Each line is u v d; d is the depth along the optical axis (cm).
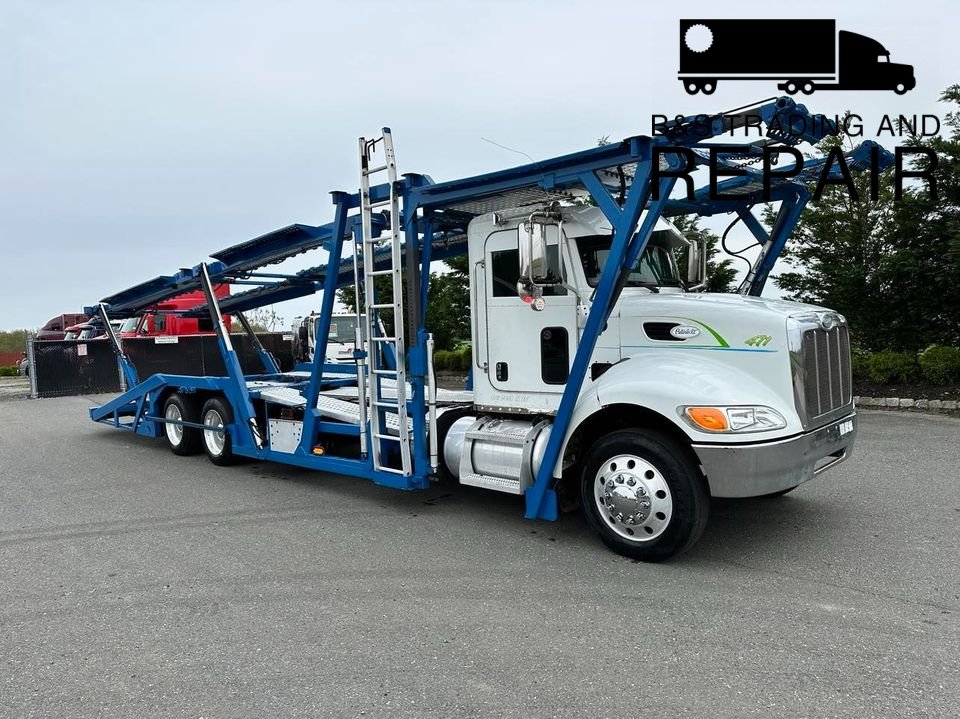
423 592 432
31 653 368
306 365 1109
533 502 521
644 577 445
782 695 304
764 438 432
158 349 1148
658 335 499
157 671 344
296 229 722
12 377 3197
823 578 433
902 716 285
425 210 592
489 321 575
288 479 768
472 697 311
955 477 663
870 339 1282
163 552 525
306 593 437
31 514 645
